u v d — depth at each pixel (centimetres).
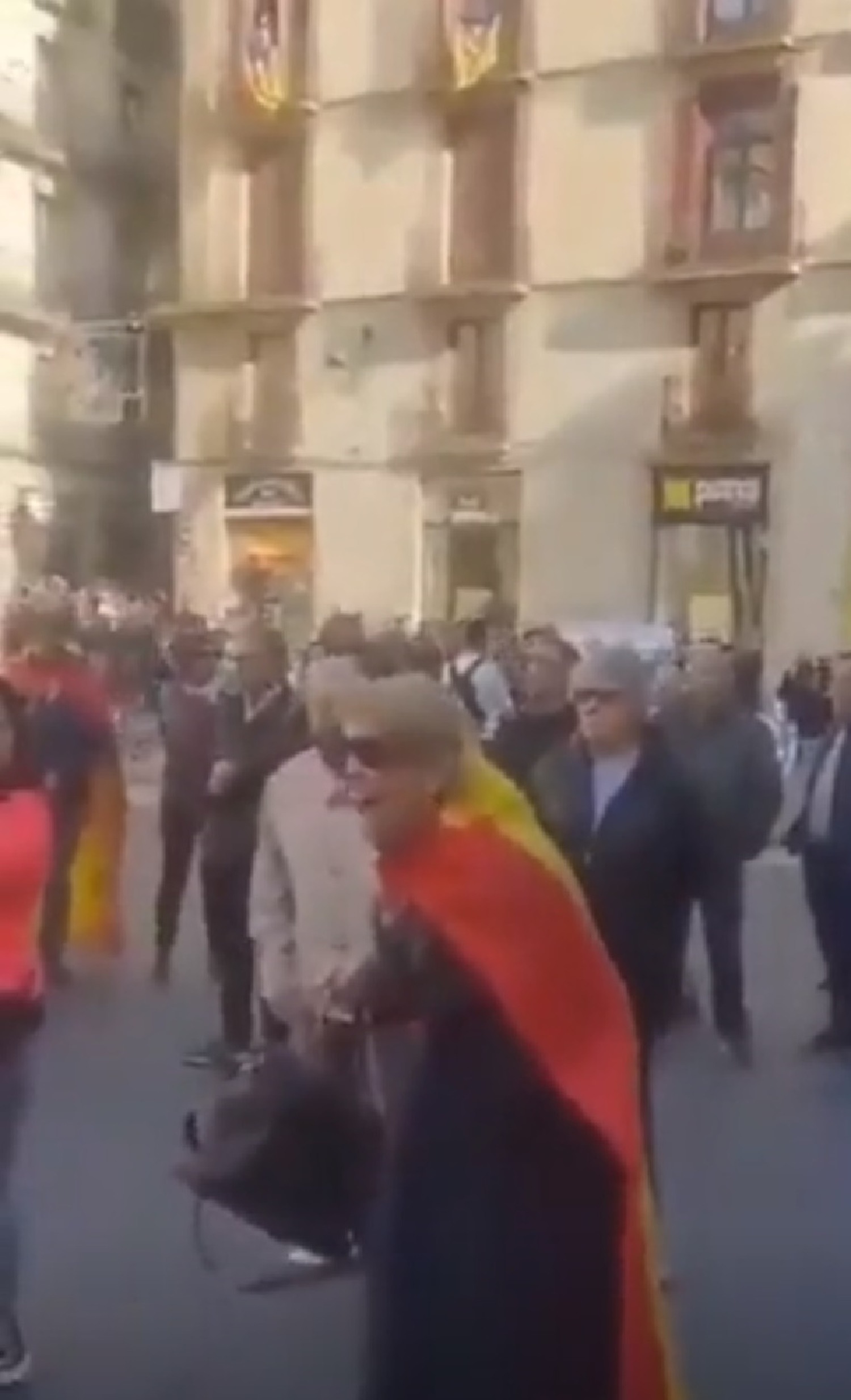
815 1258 548
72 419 2209
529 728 603
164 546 2216
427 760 350
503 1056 344
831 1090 740
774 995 927
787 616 2125
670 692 755
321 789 497
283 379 2228
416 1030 356
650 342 2189
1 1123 459
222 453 2214
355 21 2153
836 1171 633
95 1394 453
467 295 2191
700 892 522
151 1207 571
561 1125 343
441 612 2164
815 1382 463
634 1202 348
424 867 348
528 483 2211
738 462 2169
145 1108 663
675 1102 714
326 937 491
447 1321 346
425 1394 347
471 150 2211
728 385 2172
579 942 348
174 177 2273
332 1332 492
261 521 2216
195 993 874
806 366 2147
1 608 1174
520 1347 344
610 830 494
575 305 2211
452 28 2173
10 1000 447
